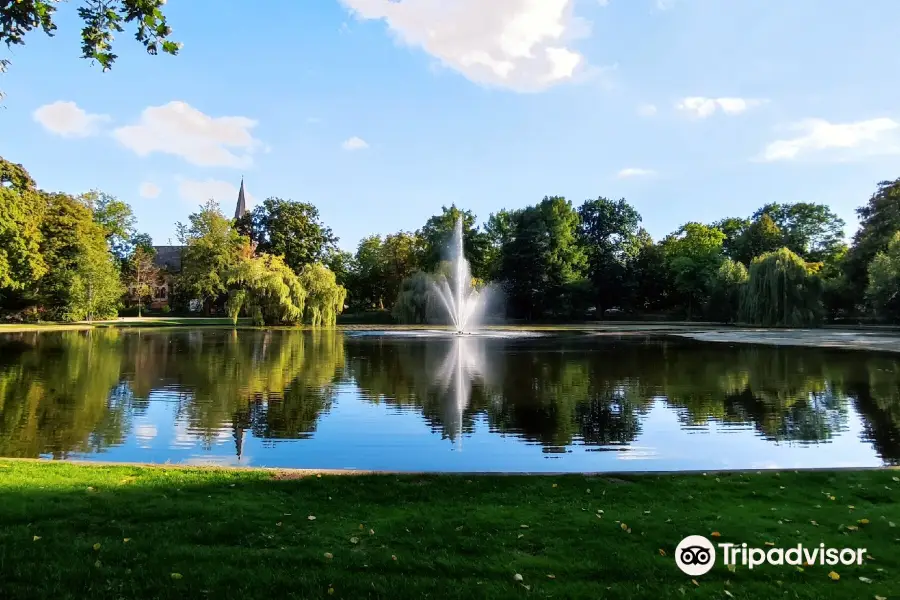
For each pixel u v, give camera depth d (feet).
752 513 17.79
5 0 21.36
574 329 151.74
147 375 56.29
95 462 23.95
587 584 13.12
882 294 124.77
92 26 22.54
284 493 19.34
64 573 13.17
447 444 31.17
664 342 100.94
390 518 17.04
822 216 211.00
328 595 12.45
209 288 183.93
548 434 33.45
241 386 50.06
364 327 156.46
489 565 13.94
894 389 49.32
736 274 173.47
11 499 18.07
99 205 209.97
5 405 40.63
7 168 117.80
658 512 17.80
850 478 21.42
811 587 13.15
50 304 138.51
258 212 220.02
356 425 35.40
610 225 218.18
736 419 37.63
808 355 76.89
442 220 220.02
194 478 21.07
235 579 13.06
